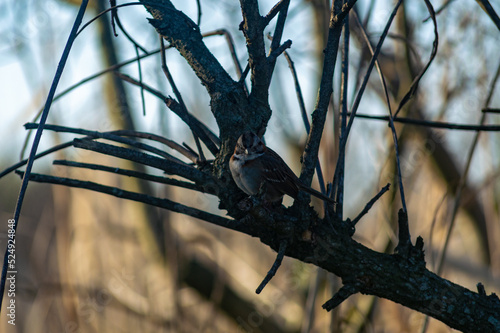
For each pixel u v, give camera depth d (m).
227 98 4.48
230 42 5.44
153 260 8.20
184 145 4.90
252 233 4.43
